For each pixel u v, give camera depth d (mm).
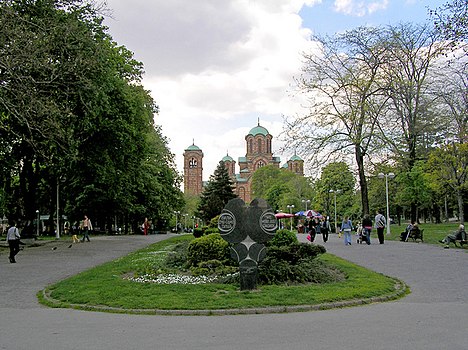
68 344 7152
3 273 16250
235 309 9570
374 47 37281
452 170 42969
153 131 61938
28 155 33281
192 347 6902
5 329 8227
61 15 26594
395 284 12648
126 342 7250
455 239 24750
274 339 7309
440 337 7293
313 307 9789
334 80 37500
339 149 37281
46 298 11273
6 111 24328
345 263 16891
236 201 12164
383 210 67438
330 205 71938
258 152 138625
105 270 15625
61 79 23719
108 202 49906
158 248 25344
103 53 27188
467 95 39781
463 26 21125
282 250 13883
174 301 10227
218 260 15531
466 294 11500
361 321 8570
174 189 69812
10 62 20281
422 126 40938
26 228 35156
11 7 21953
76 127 28844
